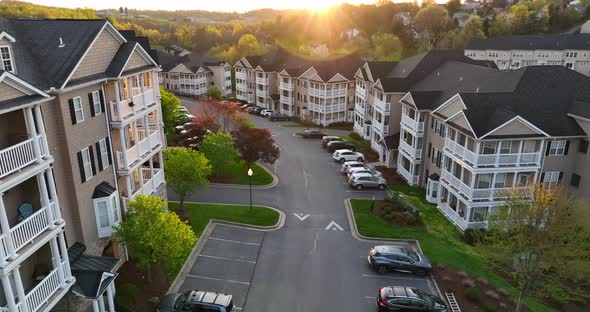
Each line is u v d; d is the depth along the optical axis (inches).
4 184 531.2
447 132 1315.2
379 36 4906.5
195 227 1144.8
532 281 875.4
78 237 779.4
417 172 1587.1
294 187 1537.9
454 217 1269.7
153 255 789.9
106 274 712.4
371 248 1099.3
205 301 770.8
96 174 828.6
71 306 721.6
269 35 6117.1
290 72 2856.8
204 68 3718.0
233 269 971.3
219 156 1493.6
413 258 982.4
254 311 828.6
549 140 1210.6
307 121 2605.8
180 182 1182.3
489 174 1197.1
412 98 1523.1
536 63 3705.7
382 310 817.5
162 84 3752.5
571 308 946.1
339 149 2009.1
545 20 4840.1
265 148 1556.3
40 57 735.1
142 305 812.0
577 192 1247.5
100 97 837.8
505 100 1253.1
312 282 935.0
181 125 2261.3
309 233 1170.6
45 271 705.6
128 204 839.1
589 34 3666.3
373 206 1339.8
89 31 791.7
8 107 535.2
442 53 1929.1
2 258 526.9
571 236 826.8
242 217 1232.2
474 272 986.1
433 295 858.8
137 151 970.7
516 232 878.4
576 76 1355.8
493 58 3848.4
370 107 2170.3
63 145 729.0
